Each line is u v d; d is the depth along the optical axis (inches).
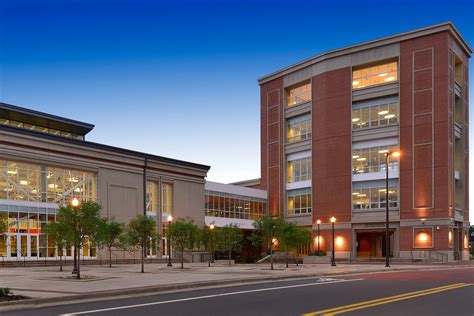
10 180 1743.4
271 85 3014.3
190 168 2443.4
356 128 2534.5
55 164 1871.3
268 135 3004.4
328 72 2640.3
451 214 2263.8
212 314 502.3
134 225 1392.7
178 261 2165.4
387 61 2481.5
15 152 1732.3
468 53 2598.4
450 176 2272.4
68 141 1910.7
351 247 2480.3
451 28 2313.0
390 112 2449.6
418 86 2354.8
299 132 2842.0
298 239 1579.7
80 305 585.3
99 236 1091.3
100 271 1301.7
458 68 2534.5
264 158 3021.7
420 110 2338.8
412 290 736.3
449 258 2193.7
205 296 671.1
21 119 2260.1
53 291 701.3
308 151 2765.7
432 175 2279.8
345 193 2529.5
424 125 2321.6
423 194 2294.5
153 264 1888.5
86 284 822.5
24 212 1764.3
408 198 2335.1
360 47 2534.5
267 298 642.2
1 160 1722.4
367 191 2475.4
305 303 585.6
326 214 2583.7
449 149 2272.4
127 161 2133.4
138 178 2176.4
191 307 557.6
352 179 2519.7
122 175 2110.0
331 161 2593.5
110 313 513.3
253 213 2861.7
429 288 766.5
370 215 2443.4
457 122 2491.4
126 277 1004.6
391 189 2399.1
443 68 2295.8
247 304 581.3
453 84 2372.0
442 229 2226.9
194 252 2186.3
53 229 1087.6
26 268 1517.0
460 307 541.6
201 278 949.8
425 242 2265.0
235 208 2741.1
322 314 494.3
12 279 965.2
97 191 2006.6
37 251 1786.4
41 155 1817.2
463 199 2469.2
